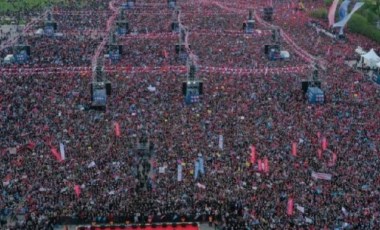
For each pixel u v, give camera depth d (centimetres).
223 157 19888
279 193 17588
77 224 17150
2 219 16962
